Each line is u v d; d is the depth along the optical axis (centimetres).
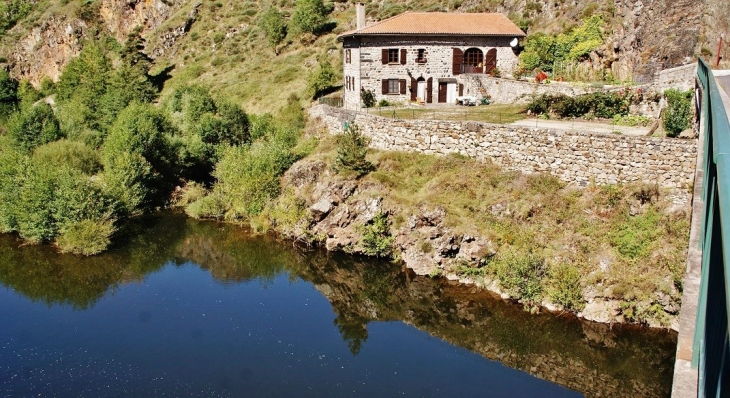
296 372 2253
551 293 2534
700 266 1109
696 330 878
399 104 4688
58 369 2245
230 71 7325
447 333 2567
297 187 3812
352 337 2550
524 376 2225
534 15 5478
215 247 3638
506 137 3184
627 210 2661
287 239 3628
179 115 5509
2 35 10300
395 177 3434
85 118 5934
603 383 2152
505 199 2966
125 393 2088
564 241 2680
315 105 5091
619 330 2361
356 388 2150
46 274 3247
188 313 2777
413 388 2148
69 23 9675
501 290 2702
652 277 2397
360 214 3297
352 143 3550
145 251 3581
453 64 4803
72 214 3638
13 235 3844
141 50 8662
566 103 3616
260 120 5100
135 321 2678
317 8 7525
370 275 3100
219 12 8975
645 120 3272
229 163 4244
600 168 2841
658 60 3747
